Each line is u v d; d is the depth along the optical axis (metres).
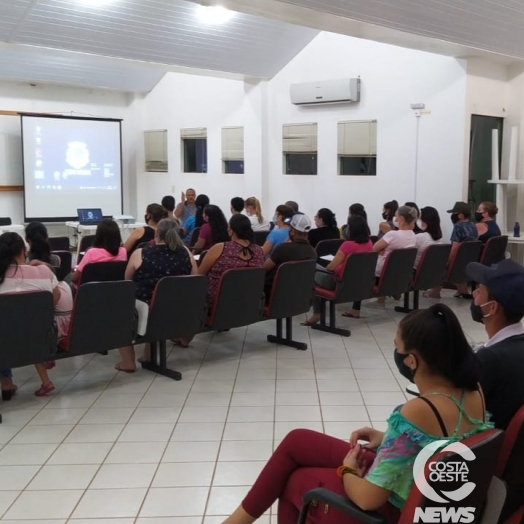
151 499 2.73
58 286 3.93
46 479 2.93
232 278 4.45
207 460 3.11
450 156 7.70
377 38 6.36
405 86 8.02
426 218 6.57
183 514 2.61
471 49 6.89
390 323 5.96
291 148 9.39
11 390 3.95
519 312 2.00
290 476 2.06
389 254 5.59
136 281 4.31
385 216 7.39
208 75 9.14
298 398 3.96
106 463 3.09
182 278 4.15
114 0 6.39
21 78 10.27
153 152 11.84
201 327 4.43
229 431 3.46
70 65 10.23
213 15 7.13
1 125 10.73
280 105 9.42
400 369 1.83
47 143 10.96
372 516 1.64
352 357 4.85
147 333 4.14
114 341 3.98
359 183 8.66
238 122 10.15
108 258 4.71
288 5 5.26
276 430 3.46
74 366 4.66
